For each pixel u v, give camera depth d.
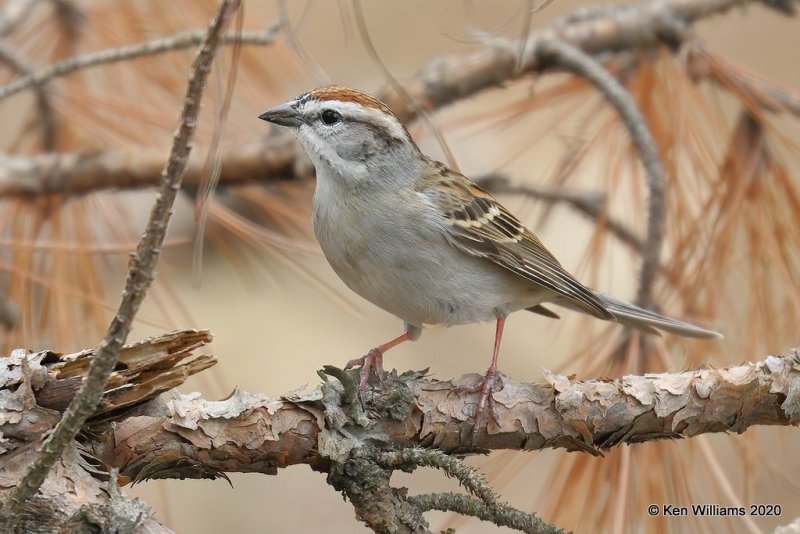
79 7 9.73
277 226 10.18
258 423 5.82
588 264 8.99
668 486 6.93
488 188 9.70
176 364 5.63
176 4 9.70
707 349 7.74
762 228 8.00
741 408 6.30
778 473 7.63
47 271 8.75
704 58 8.73
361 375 6.32
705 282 7.87
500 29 7.73
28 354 5.55
